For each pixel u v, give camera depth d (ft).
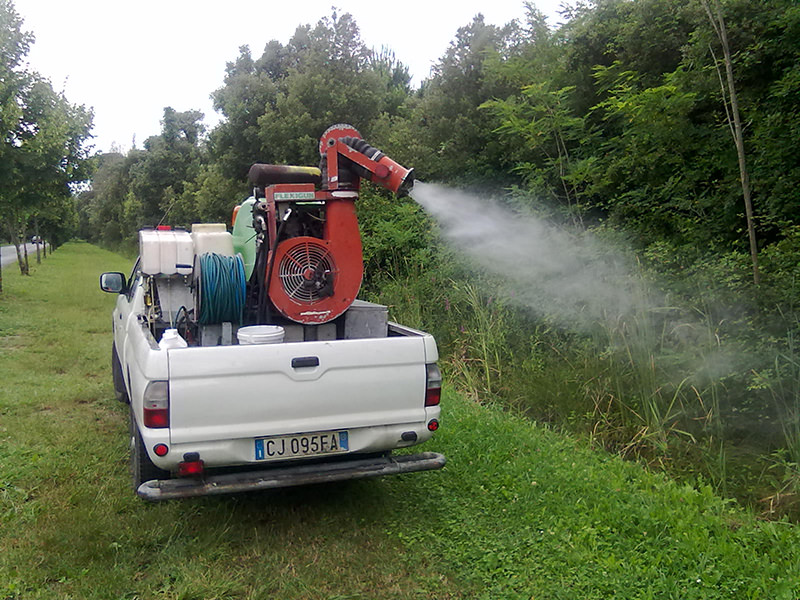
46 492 14.79
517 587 11.16
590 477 14.99
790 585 10.64
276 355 11.91
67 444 17.98
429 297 30.01
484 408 20.42
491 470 15.74
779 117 19.67
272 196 14.66
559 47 32.63
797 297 16.24
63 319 41.55
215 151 63.16
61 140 47.75
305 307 14.97
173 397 11.35
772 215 19.67
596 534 12.56
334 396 12.35
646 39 27.37
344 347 12.41
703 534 12.34
